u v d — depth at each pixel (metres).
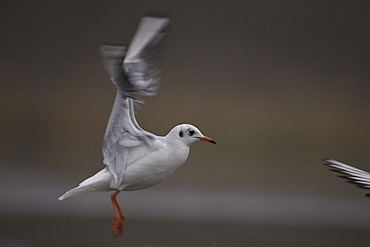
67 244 13.63
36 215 17.05
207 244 14.22
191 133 9.66
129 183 9.65
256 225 16.61
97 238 14.34
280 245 14.41
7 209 17.73
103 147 9.58
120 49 8.43
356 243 14.84
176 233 15.30
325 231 16.11
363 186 7.51
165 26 9.18
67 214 17.30
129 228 15.90
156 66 9.09
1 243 13.50
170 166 9.61
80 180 23.11
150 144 9.52
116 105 9.26
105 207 18.73
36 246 13.32
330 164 8.02
